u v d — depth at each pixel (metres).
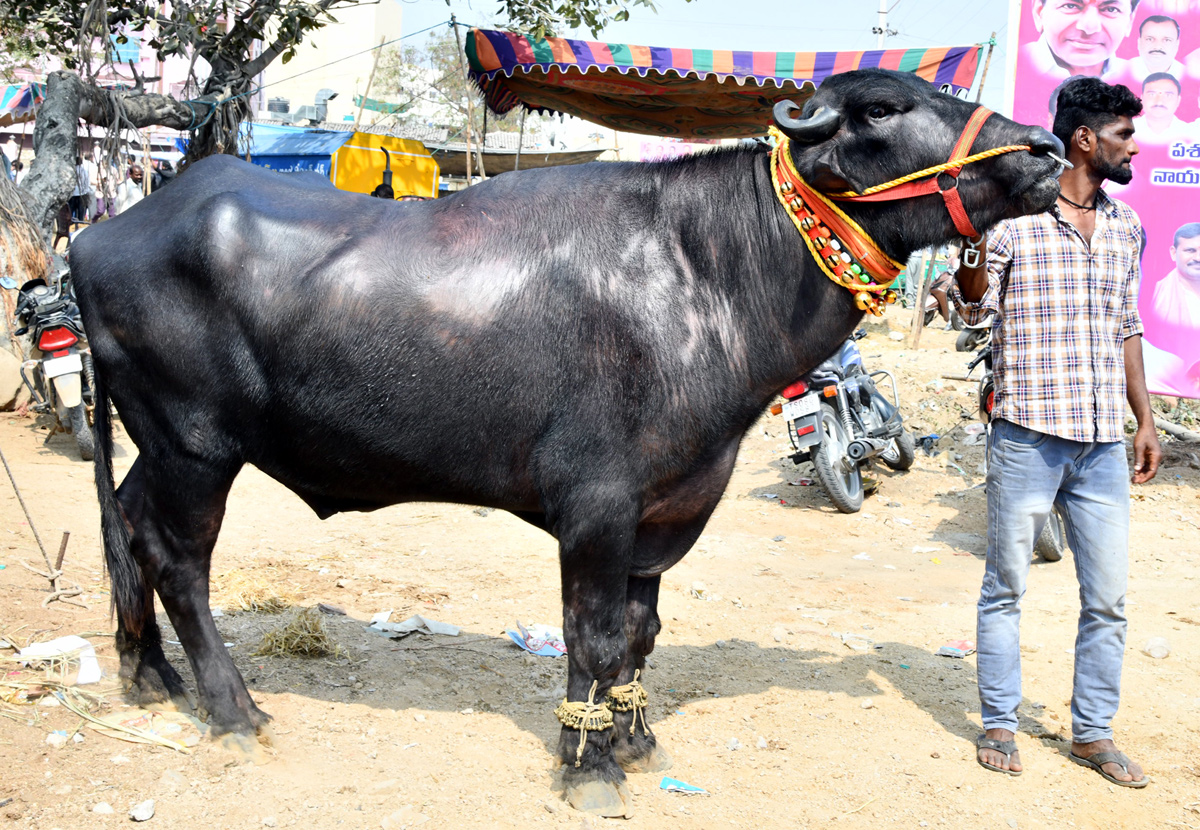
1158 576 5.77
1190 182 7.53
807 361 3.07
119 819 2.76
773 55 9.36
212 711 3.24
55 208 9.54
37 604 4.25
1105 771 3.43
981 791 3.31
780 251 2.98
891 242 2.95
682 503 3.10
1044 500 3.45
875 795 3.24
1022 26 7.76
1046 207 2.81
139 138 11.27
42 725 3.24
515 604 4.88
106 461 3.31
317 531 5.99
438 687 3.87
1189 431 8.70
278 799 2.94
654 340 2.90
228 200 3.11
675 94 10.55
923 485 7.78
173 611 3.29
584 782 3.03
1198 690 4.16
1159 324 7.70
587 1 11.84
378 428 3.04
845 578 5.67
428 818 2.90
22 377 8.06
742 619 4.89
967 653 4.53
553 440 2.94
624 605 3.05
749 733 3.65
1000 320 3.50
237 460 3.24
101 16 10.94
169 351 3.11
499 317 2.94
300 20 11.67
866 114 2.84
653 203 3.07
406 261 3.00
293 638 4.05
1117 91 3.32
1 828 2.66
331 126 30.41
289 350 3.02
